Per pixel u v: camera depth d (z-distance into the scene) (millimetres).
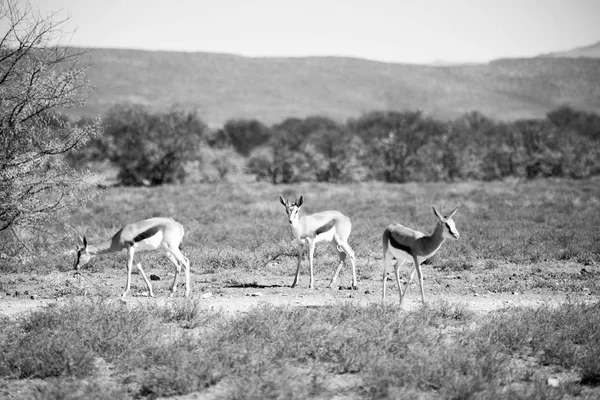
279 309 34562
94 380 27219
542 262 53000
